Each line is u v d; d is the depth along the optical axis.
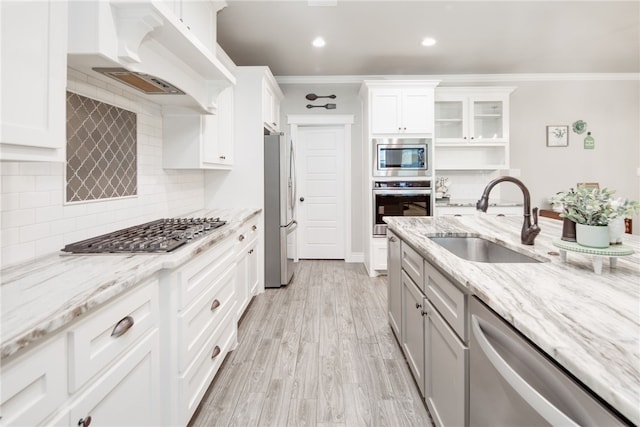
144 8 1.28
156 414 1.26
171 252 1.37
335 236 4.93
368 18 3.02
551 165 4.73
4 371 0.64
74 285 0.97
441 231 1.95
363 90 4.23
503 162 4.31
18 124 0.88
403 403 1.71
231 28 3.19
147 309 1.20
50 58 0.99
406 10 2.89
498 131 4.38
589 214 1.09
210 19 2.47
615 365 0.54
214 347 1.78
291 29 3.22
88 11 1.23
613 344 0.61
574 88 4.68
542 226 2.08
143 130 2.21
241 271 2.60
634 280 1.00
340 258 4.93
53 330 0.73
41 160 0.99
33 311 0.77
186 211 2.94
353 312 2.91
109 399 0.98
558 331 0.67
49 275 1.07
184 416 1.38
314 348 2.28
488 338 0.92
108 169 1.83
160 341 1.30
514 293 0.89
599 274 1.06
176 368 1.36
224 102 3.05
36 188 1.34
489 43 3.59
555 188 4.75
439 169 4.37
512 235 1.80
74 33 1.23
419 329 1.70
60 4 1.02
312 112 4.75
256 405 1.70
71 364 0.83
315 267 4.49
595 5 2.84
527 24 3.17
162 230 1.85
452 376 1.23
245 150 3.37
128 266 1.17
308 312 2.91
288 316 2.82
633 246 1.45
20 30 0.88
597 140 4.73
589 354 0.58
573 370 0.56
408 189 3.98
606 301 0.83
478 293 0.93
